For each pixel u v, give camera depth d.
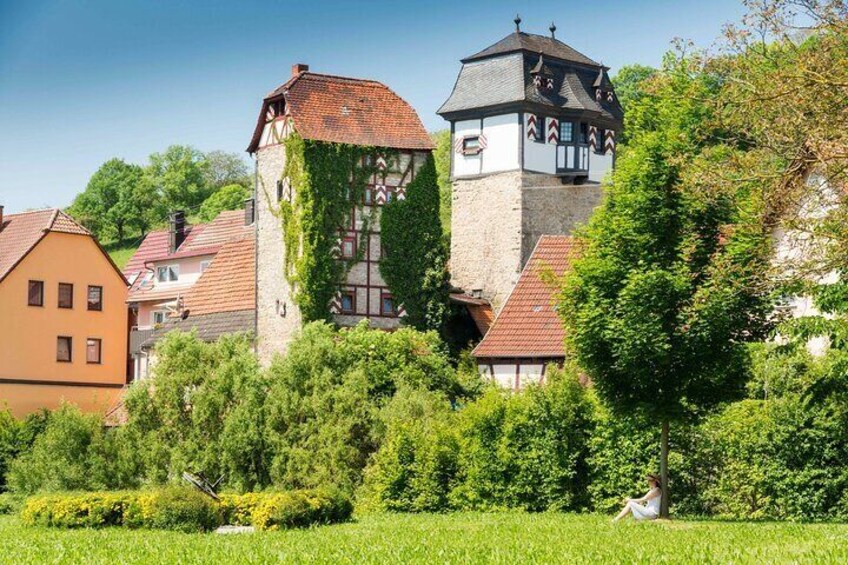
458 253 73.25
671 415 34.78
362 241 66.12
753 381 38.19
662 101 35.00
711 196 32.00
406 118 68.69
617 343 34.16
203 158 160.75
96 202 150.50
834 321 32.25
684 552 24.31
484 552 25.94
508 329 59.88
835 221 29.33
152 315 87.44
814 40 31.00
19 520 44.53
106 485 52.66
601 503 39.88
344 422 49.19
